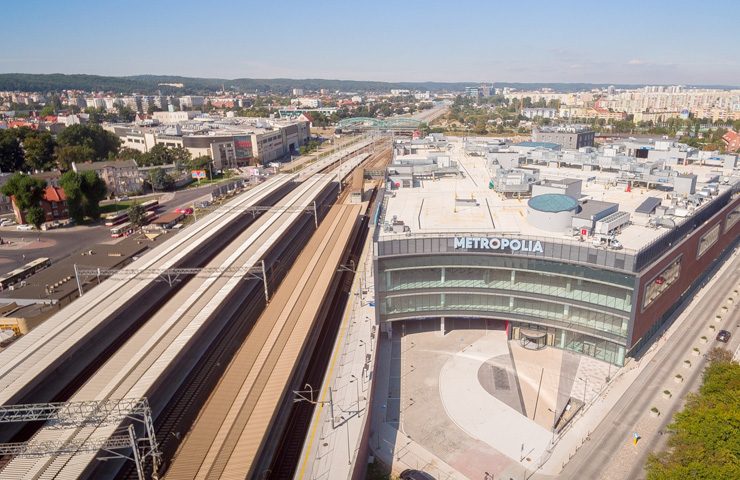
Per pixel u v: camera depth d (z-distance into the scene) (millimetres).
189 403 79812
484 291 98625
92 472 61844
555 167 168875
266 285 109875
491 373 92188
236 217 158250
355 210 179125
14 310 109562
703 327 105688
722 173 154375
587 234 91750
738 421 60531
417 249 96062
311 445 68750
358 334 99250
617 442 74188
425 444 75250
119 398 67938
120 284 104438
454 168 161375
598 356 95375
